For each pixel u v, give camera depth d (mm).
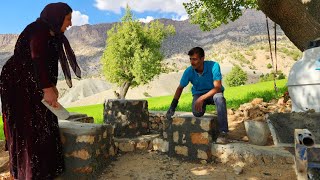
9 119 3832
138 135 6922
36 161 3840
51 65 3820
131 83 45594
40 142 3877
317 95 5875
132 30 44906
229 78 110812
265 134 5840
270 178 4715
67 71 3961
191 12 17562
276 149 5457
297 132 3117
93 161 4965
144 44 45406
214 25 17422
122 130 6824
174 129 6020
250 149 5352
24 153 3861
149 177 5023
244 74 110562
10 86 3781
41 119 3863
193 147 5734
